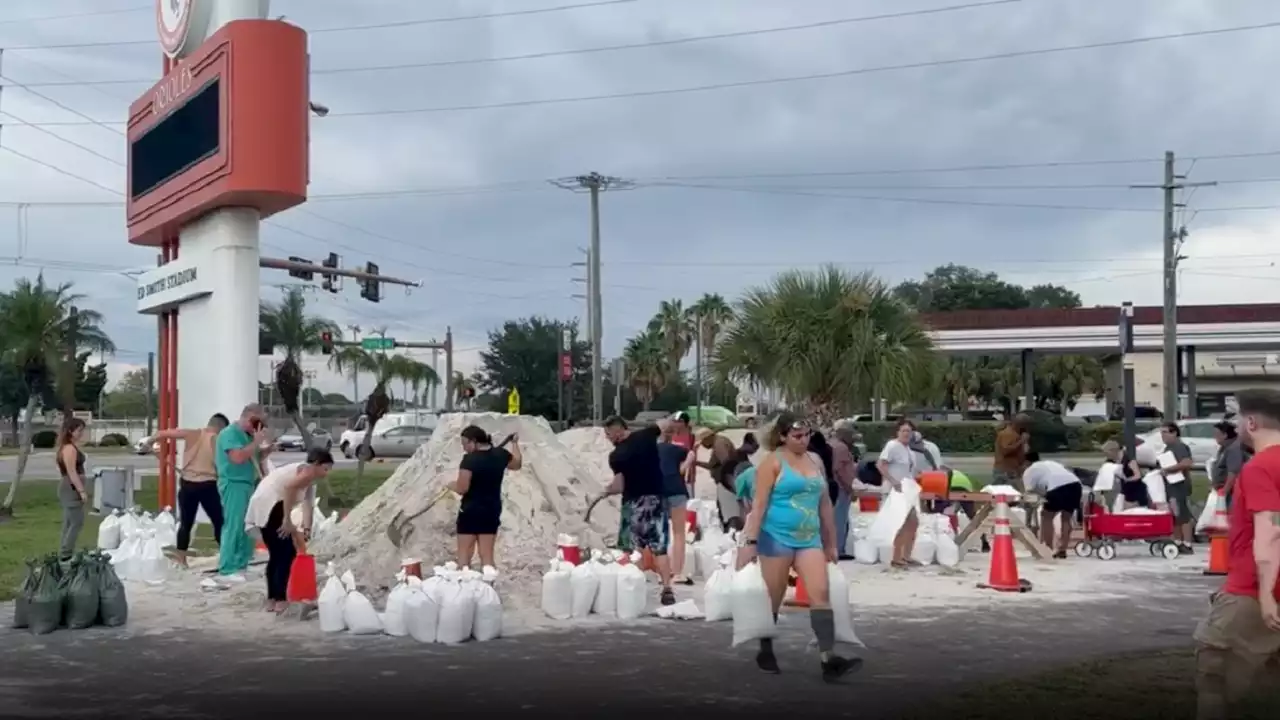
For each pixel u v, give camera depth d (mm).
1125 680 8125
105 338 50938
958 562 14453
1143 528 15219
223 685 8188
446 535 12602
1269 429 5941
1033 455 16891
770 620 8445
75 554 10586
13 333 38281
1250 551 5918
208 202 18547
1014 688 7879
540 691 7953
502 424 14258
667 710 7426
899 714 7250
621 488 11359
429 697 7805
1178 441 16641
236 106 17828
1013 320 51344
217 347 18875
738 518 15047
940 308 108938
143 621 10664
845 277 28625
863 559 14633
